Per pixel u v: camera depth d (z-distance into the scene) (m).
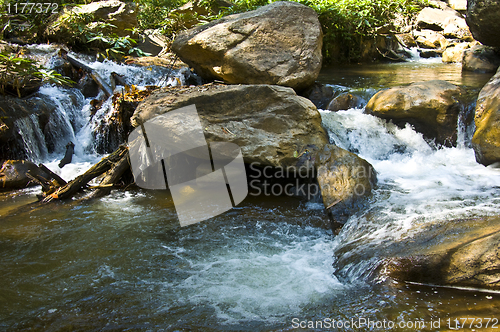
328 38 10.01
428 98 5.09
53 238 3.60
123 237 3.61
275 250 3.33
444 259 2.57
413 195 3.90
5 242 3.52
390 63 10.38
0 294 2.69
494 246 2.49
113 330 2.28
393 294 2.46
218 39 5.82
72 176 5.42
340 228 3.67
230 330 2.25
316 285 2.74
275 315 2.39
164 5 11.23
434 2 14.00
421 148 5.17
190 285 2.78
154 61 8.53
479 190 3.90
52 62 7.34
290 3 6.21
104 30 9.34
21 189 5.07
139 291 2.71
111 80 7.21
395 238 3.04
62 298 2.64
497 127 4.35
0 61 6.17
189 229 3.78
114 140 6.14
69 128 6.42
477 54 8.13
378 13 10.80
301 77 5.90
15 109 5.80
